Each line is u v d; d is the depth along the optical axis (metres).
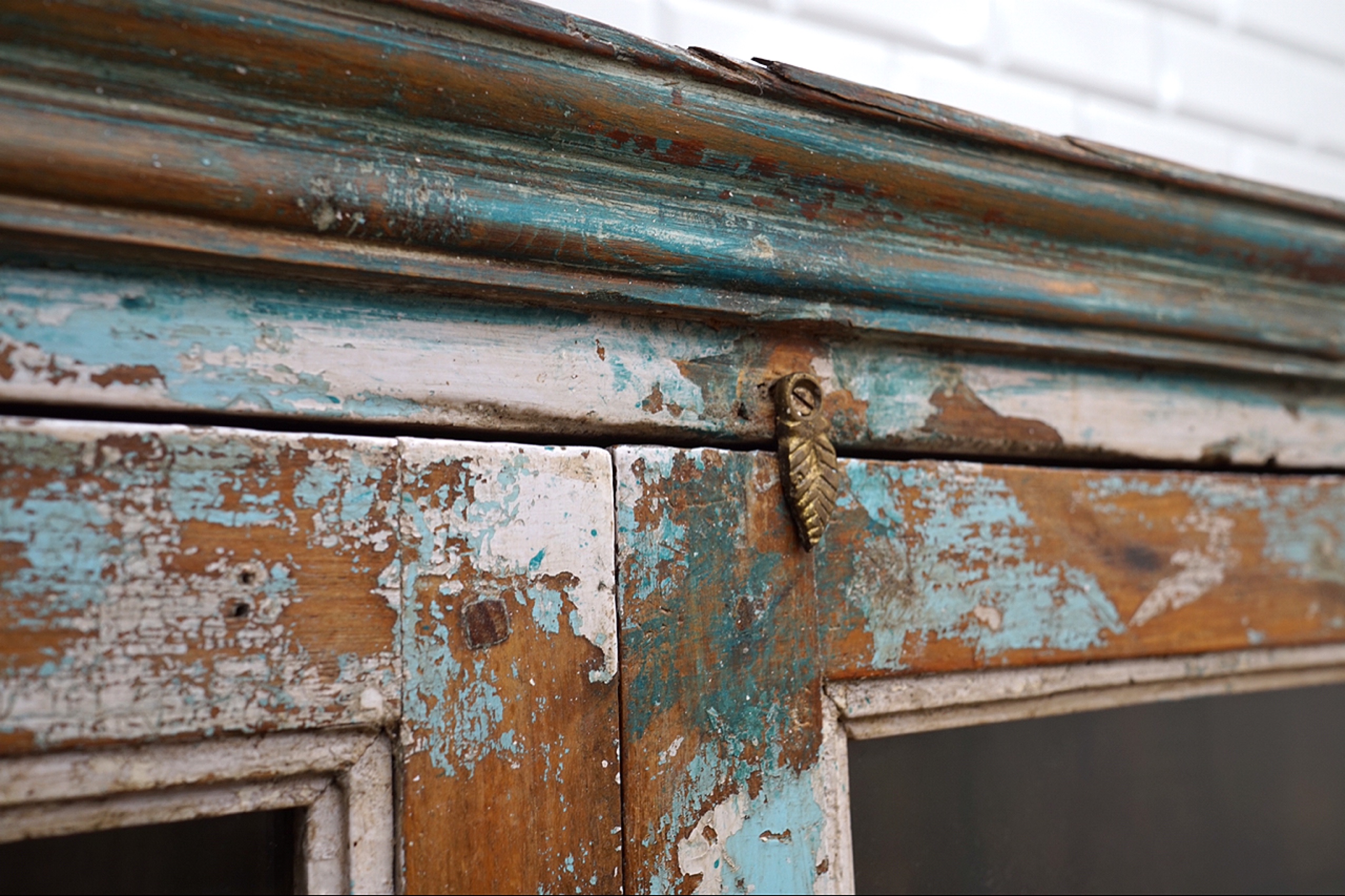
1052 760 0.63
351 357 0.50
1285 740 0.69
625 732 0.52
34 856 0.50
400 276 0.50
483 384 0.51
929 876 0.59
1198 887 0.66
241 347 0.49
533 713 0.51
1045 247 0.59
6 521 0.46
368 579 0.49
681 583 0.53
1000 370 0.60
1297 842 0.69
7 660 0.46
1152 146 0.70
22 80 0.46
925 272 0.57
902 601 0.57
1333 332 0.66
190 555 0.48
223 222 0.48
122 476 0.47
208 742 0.48
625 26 0.59
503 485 0.51
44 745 0.46
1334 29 0.78
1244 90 0.73
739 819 0.53
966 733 0.61
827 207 0.55
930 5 0.65
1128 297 0.61
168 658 0.47
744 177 0.54
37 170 0.46
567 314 0.53
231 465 0.48
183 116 0.48
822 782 0.55
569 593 0.51
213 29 0.47
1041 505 0.60
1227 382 0.65
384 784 0.49
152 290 0.48
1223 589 0.63
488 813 0.50
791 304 0.55
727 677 0.54
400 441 0.50
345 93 0.49
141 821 0.48
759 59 0.53
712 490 0.54
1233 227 0.62
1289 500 0.66
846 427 0.56
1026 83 0.67
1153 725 0.66
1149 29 0.70
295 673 0.48
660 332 0.54
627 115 0.52
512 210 0.51
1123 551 0.61
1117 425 0.62
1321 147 0.77
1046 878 0.62
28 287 0.47
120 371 0.48
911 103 0.55
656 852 0.52
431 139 0.50
